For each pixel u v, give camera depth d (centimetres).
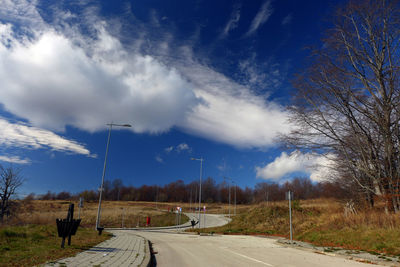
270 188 9544
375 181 1734
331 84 1889
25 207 4097
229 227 3625
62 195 12038
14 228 1427
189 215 7306
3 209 3225
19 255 809
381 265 873
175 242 1820
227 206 11431
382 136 1734
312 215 2869
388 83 1695
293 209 3494
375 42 1764
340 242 1387
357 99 1809
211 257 1053
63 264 729
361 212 1731
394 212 1563
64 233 1065
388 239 1191
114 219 5466
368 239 1270
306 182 9362
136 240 1672
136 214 6494
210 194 14762
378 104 1731
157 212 7406
